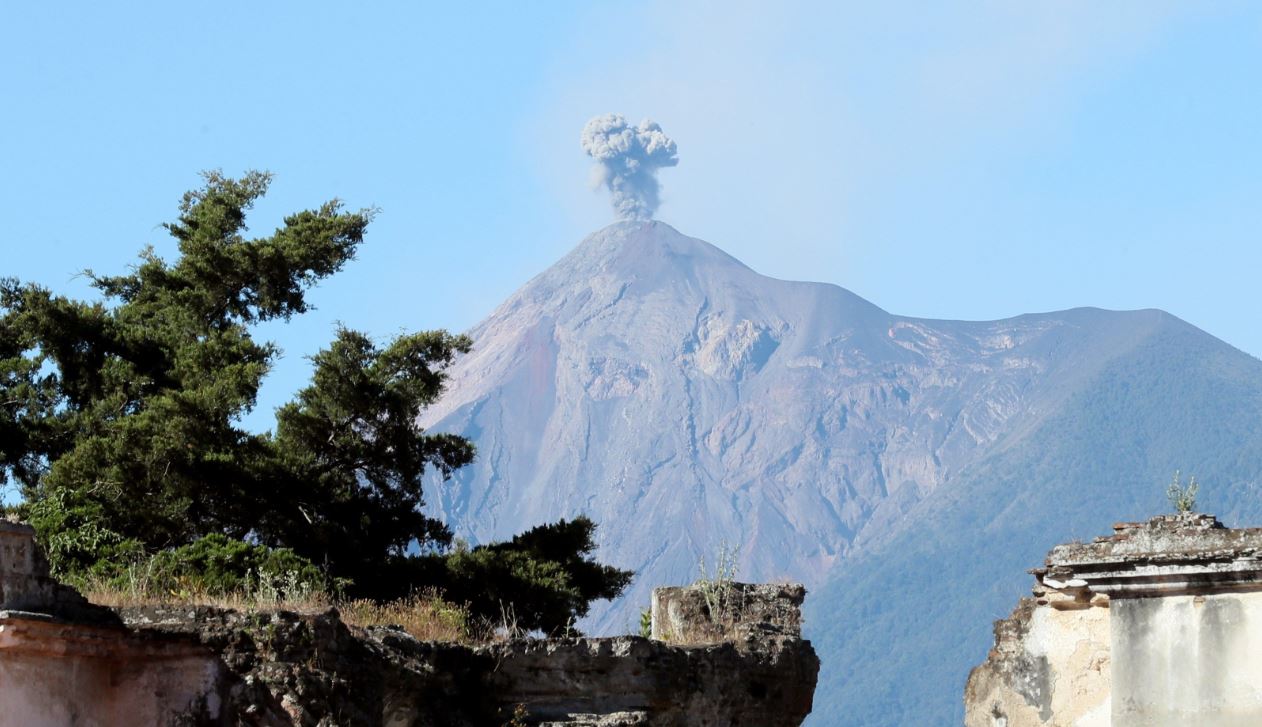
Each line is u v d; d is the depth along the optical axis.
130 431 119.44
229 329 134.75
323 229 140.50
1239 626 70.12
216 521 121.75
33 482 126.81
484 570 120.56
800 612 110.44
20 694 75.31
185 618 82.12
